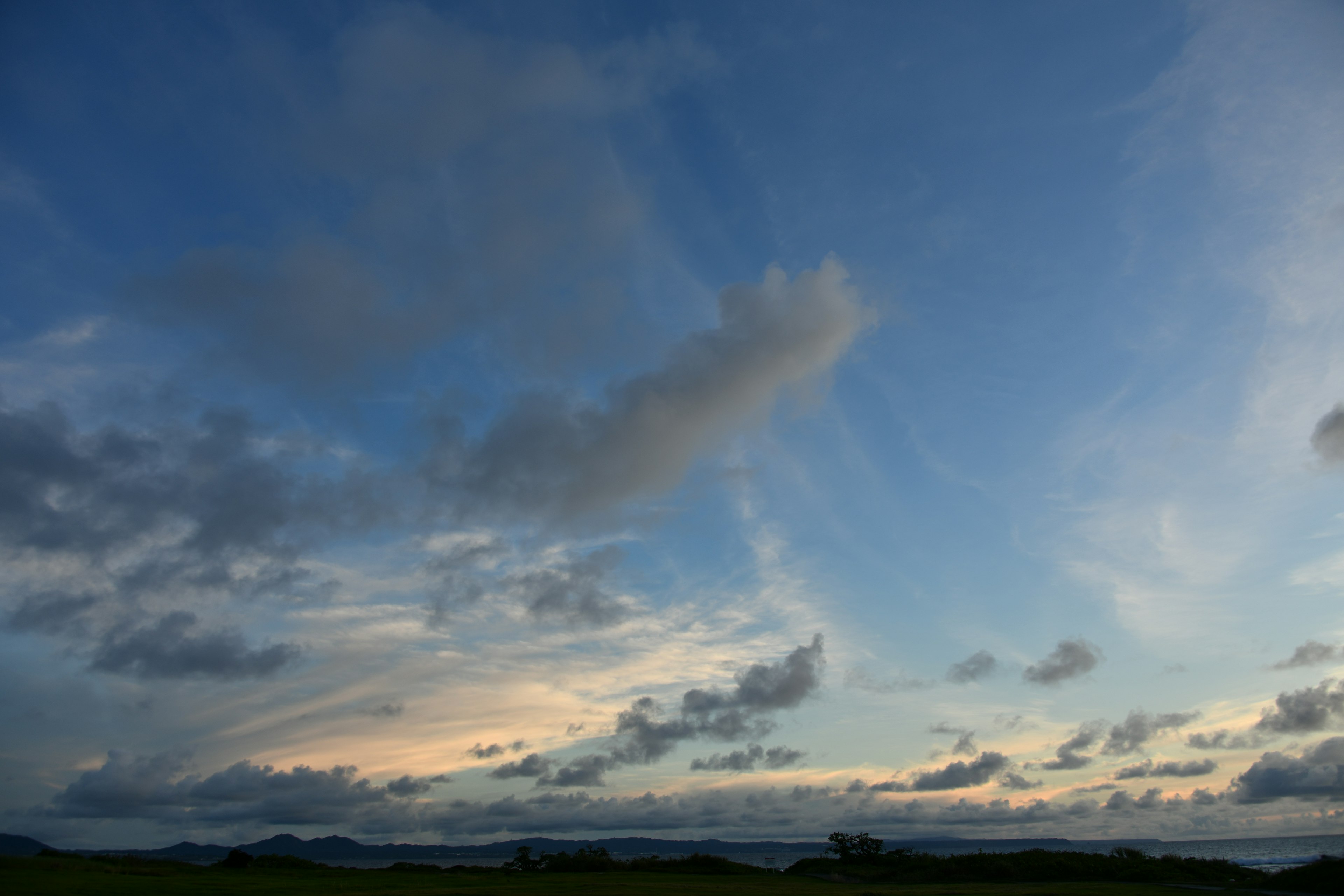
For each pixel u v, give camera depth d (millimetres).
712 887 43156
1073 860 55281
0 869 30688
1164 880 47875
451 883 41125
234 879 36125
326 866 52156
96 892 26234
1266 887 37312
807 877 59000
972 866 56562
